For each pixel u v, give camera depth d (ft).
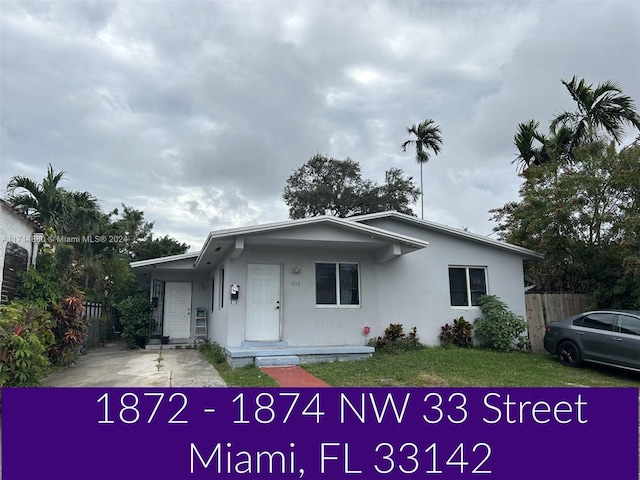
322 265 41.93
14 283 34.50
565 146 57.98
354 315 41.50
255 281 39.70
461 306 45.88
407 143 78.07
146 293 57.52
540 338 45.44
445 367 33.78
